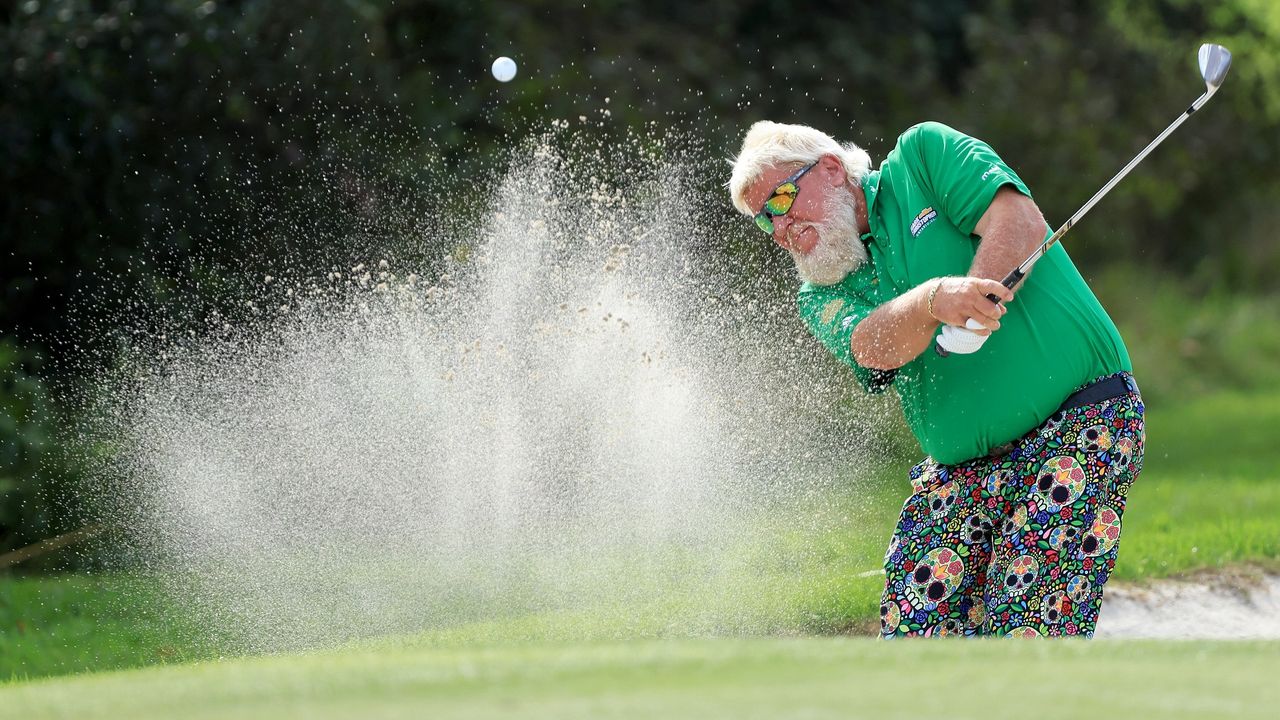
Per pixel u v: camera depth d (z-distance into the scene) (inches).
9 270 1217.4
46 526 1067.3
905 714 293.7
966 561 529.0
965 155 526.0
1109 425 508.7
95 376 1157.7
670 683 323.9
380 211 1258.6
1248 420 1723.7
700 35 1765.5
